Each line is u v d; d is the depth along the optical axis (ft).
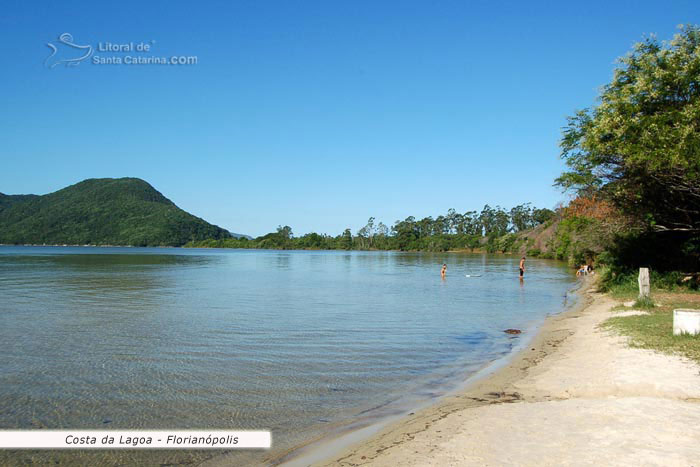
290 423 28.76
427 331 60.13
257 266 254.06
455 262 302.86
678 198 78.38
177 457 24.64
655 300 69.72
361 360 44.68
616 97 71.36
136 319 69.41
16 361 44.19
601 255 125.80
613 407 26.71
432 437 24.68
